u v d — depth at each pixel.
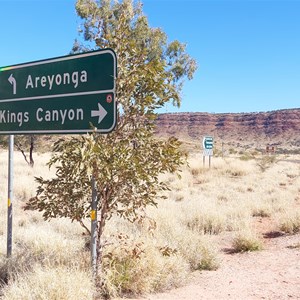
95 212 4.92
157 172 5.02
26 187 14.86
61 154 4.79
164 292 5.25
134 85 4.77
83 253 5.95
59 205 5.32
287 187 19.34
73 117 4.77
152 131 5.00
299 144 178.25
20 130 5.37
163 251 5.56
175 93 4.96
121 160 4.57
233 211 11.55
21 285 4.52
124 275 5.06
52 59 5.00
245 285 5.55
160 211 9.75
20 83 5.38
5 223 9.38
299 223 9.40
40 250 6.55
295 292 5.17
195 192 17.19
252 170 28.89
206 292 5.25
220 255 7.61
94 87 4.59
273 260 7.00
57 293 4.29
